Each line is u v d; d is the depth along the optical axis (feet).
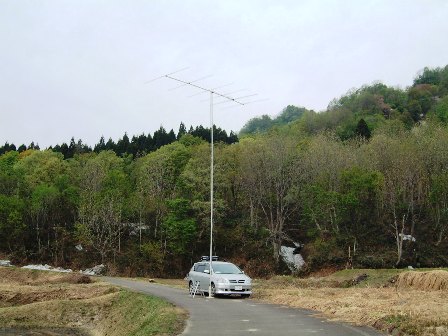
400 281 99.25
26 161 286.87
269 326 46.96
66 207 233.96
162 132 377.50
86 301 98.43
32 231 226.99
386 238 195.11
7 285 131.64
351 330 43.98
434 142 203.31
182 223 198.70
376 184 187.93
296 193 201.87
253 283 120.88
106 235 213.87
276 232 200.75
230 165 233.14
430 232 195.52
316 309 61.05
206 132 361.92
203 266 86.89
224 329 45.39
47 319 95.09
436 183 187.42
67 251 219.82
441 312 48.55
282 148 210.18
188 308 63.67
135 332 61.41
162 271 201.87
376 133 281.33
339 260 182.09
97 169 254.68
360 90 467.11
